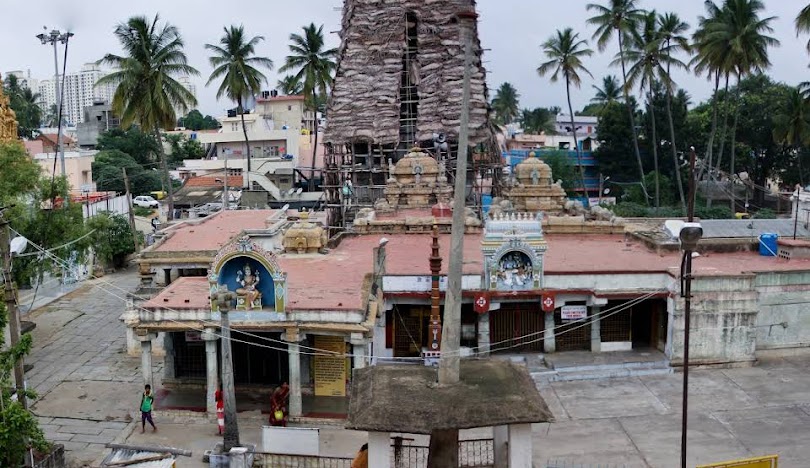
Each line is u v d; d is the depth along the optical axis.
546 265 32.09
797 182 87.94
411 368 17.62
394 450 19.23
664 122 88.00
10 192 36.25
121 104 57.72
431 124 51.44
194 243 38.72
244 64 72.75
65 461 23.50
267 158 94.81
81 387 30.59
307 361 28.28
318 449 23.05
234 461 22.41
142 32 56.56
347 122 51.72
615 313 31.05
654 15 73.88
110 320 41.16
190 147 108.88
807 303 31.11
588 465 22.23
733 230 49.91
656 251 35.47
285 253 36.59
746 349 29.81
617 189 92.62
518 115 144.62
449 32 51.72
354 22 52.44
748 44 66.31
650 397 27.23
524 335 31.39
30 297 45.19
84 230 39.72
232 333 27.98
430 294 30.23
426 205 46.66
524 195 47.53
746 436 23.92
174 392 28.83
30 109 110.81
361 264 33.88
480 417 15.30
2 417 19.89
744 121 86.88
